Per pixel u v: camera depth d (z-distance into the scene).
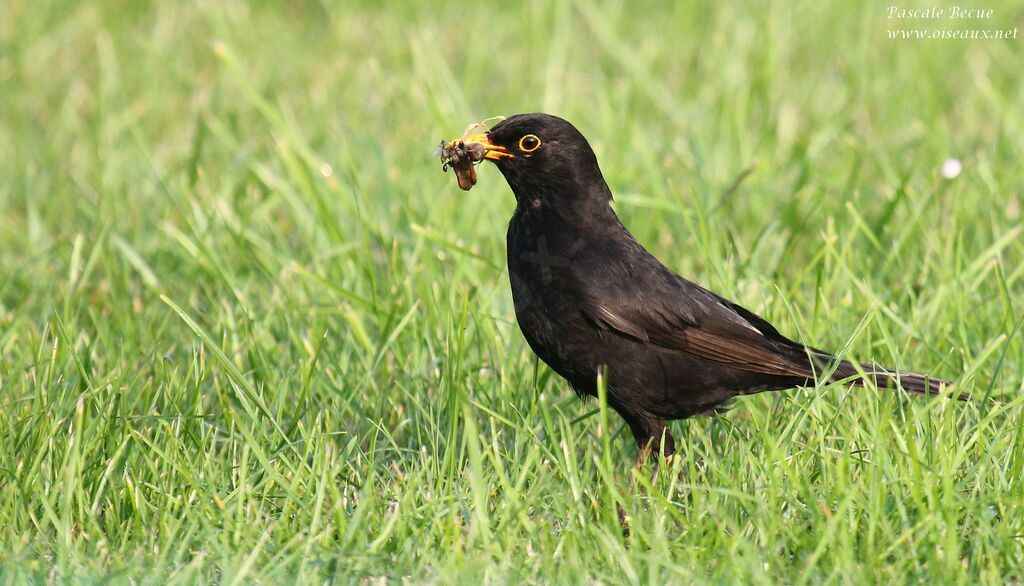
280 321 11.92
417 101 18.05
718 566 7.68
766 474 8.73
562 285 9.70
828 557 7.93
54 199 15.58
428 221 13.70
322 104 18.62
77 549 8.14
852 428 9.18
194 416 9.43
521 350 11.17
